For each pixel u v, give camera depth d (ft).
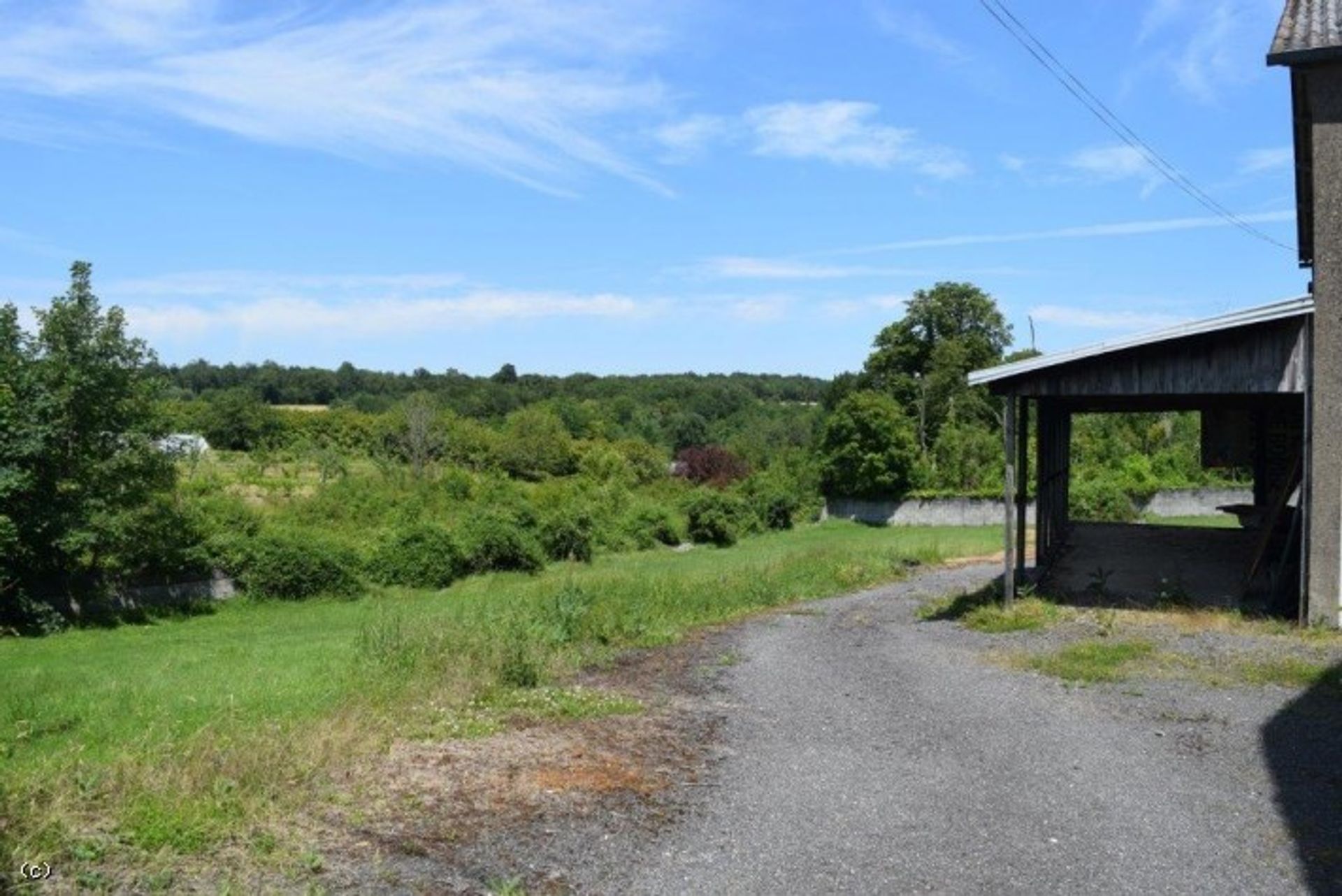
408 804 20.77
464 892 16.79
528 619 46.01
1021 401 57.11
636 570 96.78
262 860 17.22
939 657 40.88
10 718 34.68
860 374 220.84
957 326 211.20
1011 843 20.04
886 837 20.38
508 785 22.62
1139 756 26.04
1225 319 43.39
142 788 19.74
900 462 149.18
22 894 15.05
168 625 79.41
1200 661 37.27
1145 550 66.90
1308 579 42.75
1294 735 27.73
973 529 129.08
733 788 23.56
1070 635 43.73
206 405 223.92
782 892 17.57
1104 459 139.54
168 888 15.92
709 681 37.42
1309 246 61.41
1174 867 18.85
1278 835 20.43
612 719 30.30
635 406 298.76
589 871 18.16
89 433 84.33
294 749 22.71
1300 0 44.47
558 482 165.78
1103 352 45.70
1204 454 84.84
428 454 178.40
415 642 39.99
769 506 143.13
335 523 118.42
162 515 88.02
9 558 78.13
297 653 52.54
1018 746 27.12
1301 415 64.90
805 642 46.47
